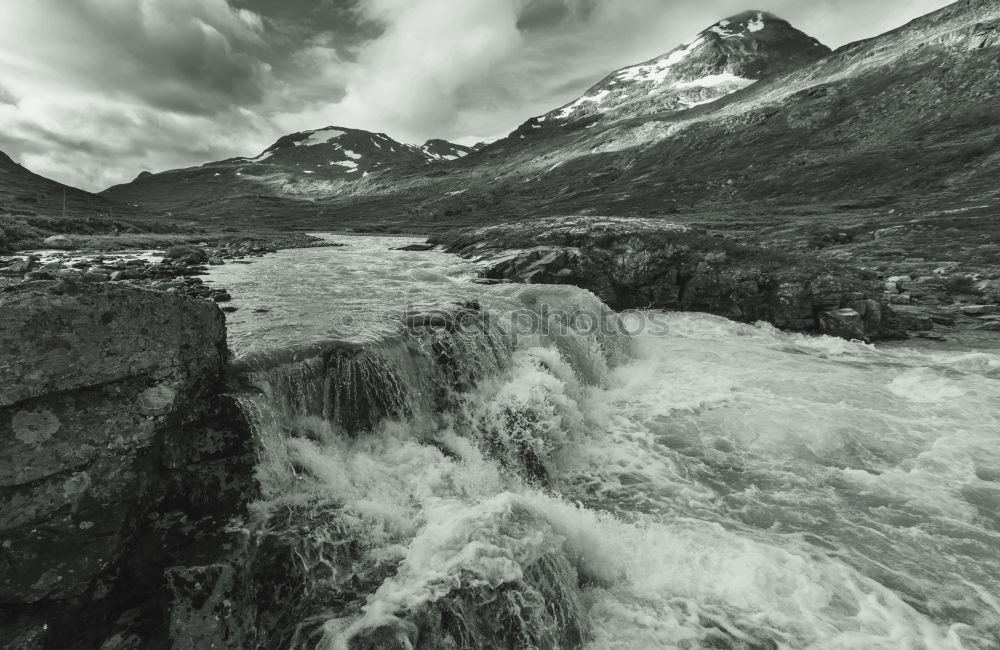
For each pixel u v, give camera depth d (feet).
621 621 25.58
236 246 151.33
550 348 53.93
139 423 19.66
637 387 58.59
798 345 77.10
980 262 116.06
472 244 149.07
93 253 120.78
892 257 128.77
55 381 17.62
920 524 33.86
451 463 35.53
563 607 23.70
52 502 17.02
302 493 27.43
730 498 37.11
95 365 18.72
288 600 21.24
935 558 30.73
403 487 31.35
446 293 71.97
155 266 88.79
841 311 82.74
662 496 37.52
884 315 83.35
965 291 101.24
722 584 28.25
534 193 576.61
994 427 47.11
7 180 519.60
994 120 319.06
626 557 30.22
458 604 20.76
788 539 32.42
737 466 41.57
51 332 17.78
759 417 49.21
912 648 24.36
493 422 41.32
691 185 408.67
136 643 17.65
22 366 16.94
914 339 79.82
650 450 44.42
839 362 67.77
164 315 21.72
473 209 550.77
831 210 243.60
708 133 568.00
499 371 47.62
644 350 73.05
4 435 16.53
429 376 42.24
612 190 478.59
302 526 24.26
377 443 35.50
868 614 26.37
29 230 149.79
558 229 121.90
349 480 29.99
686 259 99.71
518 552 23.48
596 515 34.81
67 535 17.19
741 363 66.49
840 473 40.09
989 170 241.35
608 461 42.83
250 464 25.55
